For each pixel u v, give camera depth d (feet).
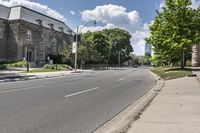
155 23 130.11
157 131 24.36
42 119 30.12
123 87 70.49
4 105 38.11
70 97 48.14
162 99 46.16
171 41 123.13
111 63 419.13
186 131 23.93
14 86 67.82
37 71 151.12
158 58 158.92
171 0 126.72
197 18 124.67
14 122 28.35
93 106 39.68
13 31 225.76
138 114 32.99
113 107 39.27
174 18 124.16
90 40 275.80
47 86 68.59
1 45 221.66
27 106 37.76
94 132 25.52
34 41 239.50
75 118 31.22
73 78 106.52
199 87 61.67
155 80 98.63
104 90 61.87
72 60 245.04
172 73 108.68
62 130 25.89
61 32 277.64
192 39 123.65
